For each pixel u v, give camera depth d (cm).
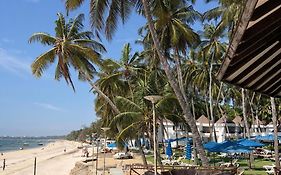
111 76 3278
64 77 2862
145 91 2716
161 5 1992
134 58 3656
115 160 4262
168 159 3406
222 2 2302
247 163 2909
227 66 316
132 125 2584
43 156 7944
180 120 2716
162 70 3659
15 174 4653
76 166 4372
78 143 15112
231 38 276
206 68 4278
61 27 2977
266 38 294
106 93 3447
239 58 308
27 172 4803
